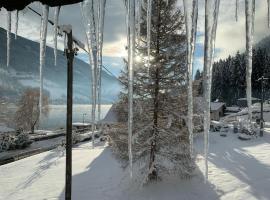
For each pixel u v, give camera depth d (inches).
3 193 698.8
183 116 645.3
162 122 667.4
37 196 663.8
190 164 671.1
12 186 740.0
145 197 619.8
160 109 665.6
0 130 1854.1
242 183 639.8
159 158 681.6
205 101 106.9
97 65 114.4
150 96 663.1
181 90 649.6
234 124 1483.8
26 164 938.7
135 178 690.2
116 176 733.9
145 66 638.5
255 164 789.9
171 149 668.1
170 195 618.2
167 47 641.0
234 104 3595.0
